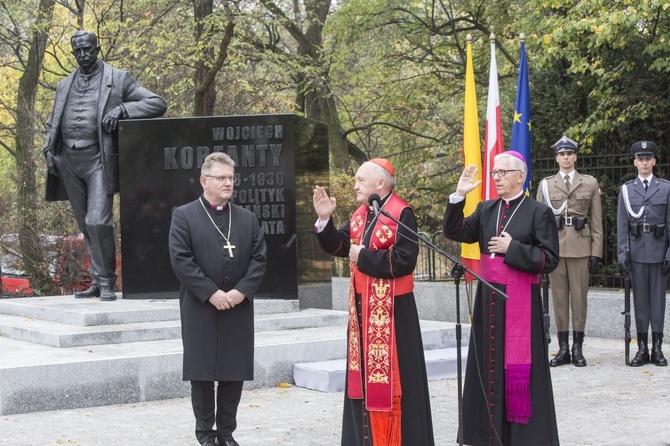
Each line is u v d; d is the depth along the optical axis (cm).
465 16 2359
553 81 1459
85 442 677
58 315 1030
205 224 652
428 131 2638
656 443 656
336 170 2303
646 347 1023
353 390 567
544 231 611
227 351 637
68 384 809
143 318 1009
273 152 1111
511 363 597
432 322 1113
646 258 1012
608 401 813
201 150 1125
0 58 2439
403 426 559
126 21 2036
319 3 2275
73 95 1136
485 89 2308
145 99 1145
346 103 2770
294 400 838
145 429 721
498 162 621
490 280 615
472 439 612
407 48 2478
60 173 1148
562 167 1049
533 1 1445
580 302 1023
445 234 626
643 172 1025
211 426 647
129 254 1135
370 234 568
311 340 942
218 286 644
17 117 2012
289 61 2166
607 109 1395
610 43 1378
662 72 1365
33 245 1870
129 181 1133
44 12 2012
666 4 1218
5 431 716
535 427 595
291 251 1104
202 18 2017
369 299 564
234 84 2381
